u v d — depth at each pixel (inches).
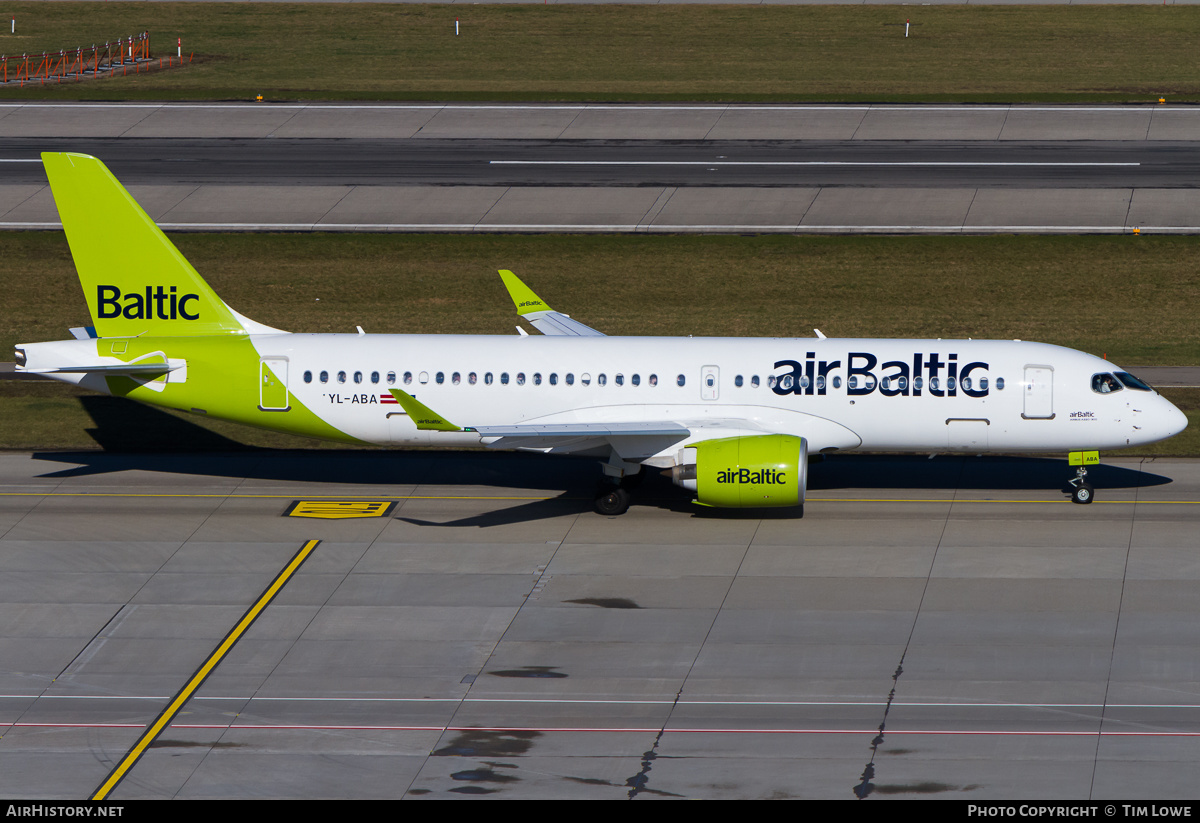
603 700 4756.4
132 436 7746.1
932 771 4279.0
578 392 6530.5
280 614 5447.8
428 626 5344.5
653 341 6673.2
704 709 4690.0
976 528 6378.0
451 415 6589.6
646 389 6520.7
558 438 6412.4
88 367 6373.0
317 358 6594.5
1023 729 4542.3
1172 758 4347.9
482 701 4753.9
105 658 5064.0
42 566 5890.8
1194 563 5930.1
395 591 5674.2
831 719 4618.6
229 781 4242.1
